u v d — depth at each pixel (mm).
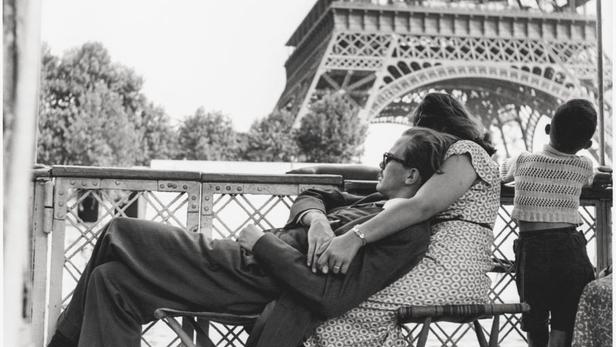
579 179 3197
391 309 2373
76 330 2307
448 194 2428
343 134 46562
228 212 3096
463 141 2562
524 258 3203
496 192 2588
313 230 2416
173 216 3039
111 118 44094
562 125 3172
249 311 2332
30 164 864
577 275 3102
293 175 3100
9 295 828
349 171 3529
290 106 48719
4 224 815
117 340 2182
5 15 822
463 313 2334
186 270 2311
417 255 2412
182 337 2207
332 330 2354
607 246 3475
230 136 51906
